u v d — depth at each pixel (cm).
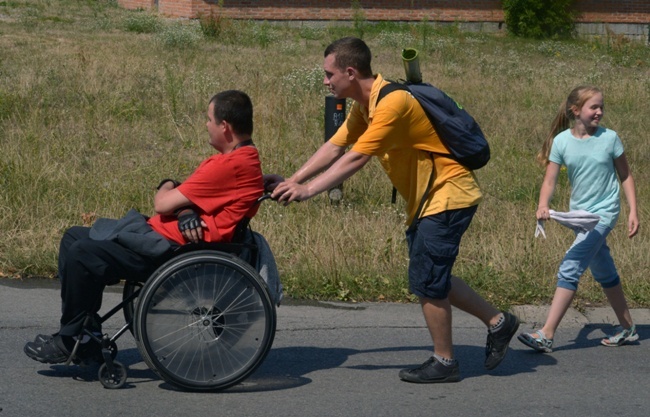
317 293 725
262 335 518
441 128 514
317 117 1302
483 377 564
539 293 733
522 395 533
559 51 2494
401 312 695
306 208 912
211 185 509
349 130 549
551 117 1478
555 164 612
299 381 546
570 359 606
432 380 547
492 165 1166
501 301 721
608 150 603
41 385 521
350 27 2669
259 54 1983
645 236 878
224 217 512
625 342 642
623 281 755
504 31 2828
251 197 516
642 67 2314
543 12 2789
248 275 511
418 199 525
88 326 517
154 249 502
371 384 544
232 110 516
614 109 1625
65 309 506
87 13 2627
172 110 1287
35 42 1861
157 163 1061
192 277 506
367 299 723
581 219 587
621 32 2934
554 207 992
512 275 761
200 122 1254
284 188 504
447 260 527
